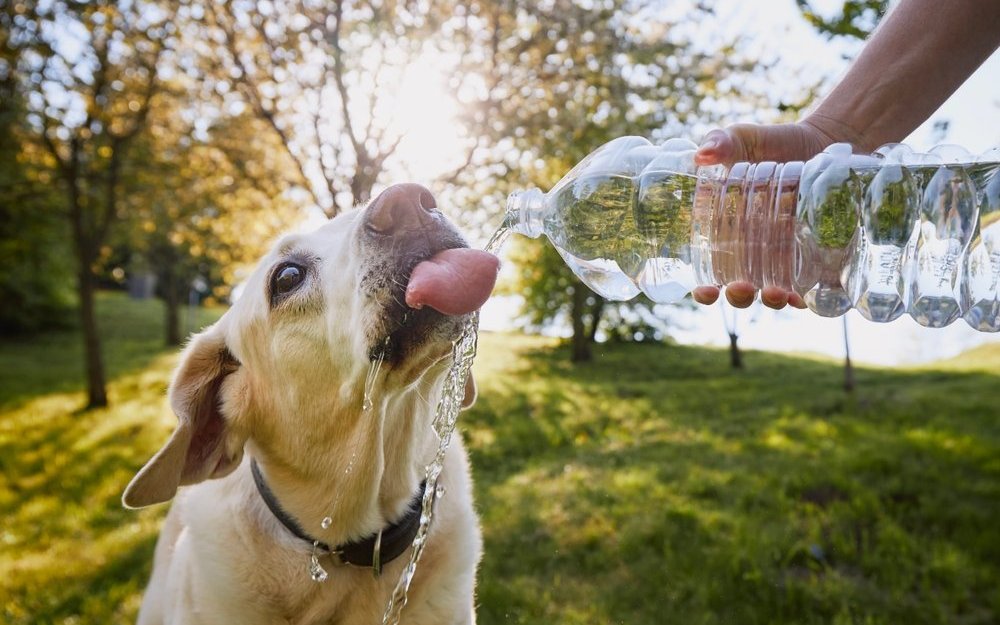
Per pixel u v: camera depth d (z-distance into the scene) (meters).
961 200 0.33
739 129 0.38
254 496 0.47
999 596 0.72
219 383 0.48
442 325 0.39
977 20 0.38
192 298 6.59
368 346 0.39
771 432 1.59
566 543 0.93
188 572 0.47
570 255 0.44
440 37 1.65
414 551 0.40
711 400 2.06
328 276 0.43
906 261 0.34
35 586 0.91
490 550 0.93
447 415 0.41
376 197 0.40
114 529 1.13
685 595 0.78
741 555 0.83
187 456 0.46
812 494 1.09
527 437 1.63
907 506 1.00
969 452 1.27
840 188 0.33
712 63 1.77
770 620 0.70
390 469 0.44
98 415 2.22
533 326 3.72
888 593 0.75
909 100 0.39
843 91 0.40
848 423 1.63
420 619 0.46
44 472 1.52
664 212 0.42
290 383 0.44
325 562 0.45
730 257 0.38
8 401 2.54
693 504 1.06
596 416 1.86
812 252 0.35
